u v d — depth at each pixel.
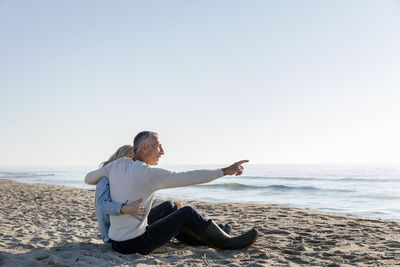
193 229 3.30
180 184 2.88
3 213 7.45
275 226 5.36
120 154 3.34
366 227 5.29
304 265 3.05
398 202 13.52
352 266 3.01
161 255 3.26
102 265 2.79
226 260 3.11
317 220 6.08
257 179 36.50
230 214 7.16
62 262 2.78
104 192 3.06
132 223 3.02
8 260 2.79
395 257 3.33
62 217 6.75
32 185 21.22
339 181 30.77
